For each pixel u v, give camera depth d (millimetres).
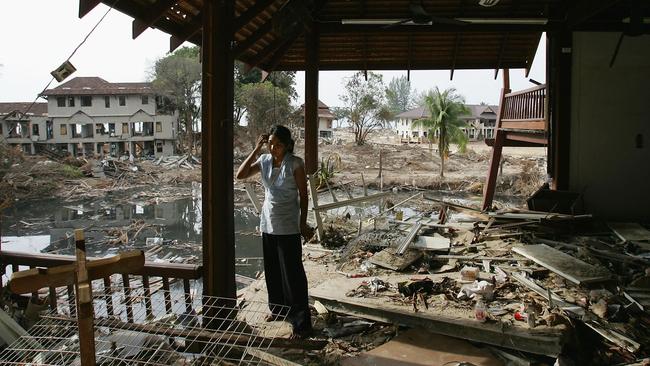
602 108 7852
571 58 7859
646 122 7770
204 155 3928
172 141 40750
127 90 39875
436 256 5676
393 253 5605
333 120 55844
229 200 3984
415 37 9172
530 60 9438
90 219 18531
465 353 3518
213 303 3898
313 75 8617
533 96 9312
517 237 6539
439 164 32344
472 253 5852
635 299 4312
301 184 3811
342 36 9211
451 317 3793
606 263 5410
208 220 3926
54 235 15867
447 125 27312
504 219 7137
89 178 28844
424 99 28109
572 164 7988
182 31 5809
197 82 41219
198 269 3912
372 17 8641
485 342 3629
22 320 3756
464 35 9070
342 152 38000
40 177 26547
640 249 5906
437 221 7758
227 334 3150
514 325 3619
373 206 13109
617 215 7922
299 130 38312
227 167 3955
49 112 39156
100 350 3076
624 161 7859
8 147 28000
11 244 14727
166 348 3262
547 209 7746
